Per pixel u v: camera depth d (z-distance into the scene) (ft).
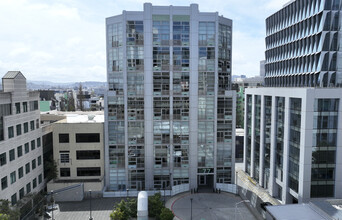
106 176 164.04
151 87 158.92
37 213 134.00
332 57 152.97
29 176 139.44
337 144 129.90
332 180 131.95
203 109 162.81
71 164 161.07
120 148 162.91
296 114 137.90
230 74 170.40
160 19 156.04
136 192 158.81
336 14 151.43
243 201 152.25
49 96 428.97
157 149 163.63
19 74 131.13
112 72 161.99
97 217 131.64
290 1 188.34
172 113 161.58
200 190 168.25
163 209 122.21
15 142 126.11
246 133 209.36
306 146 129.29
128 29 155.74
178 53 158.51
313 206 113.19
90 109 526.98
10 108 123.95
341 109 128.16
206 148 165.89
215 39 158.71
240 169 218.59
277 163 158.81
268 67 225.56
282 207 114.52
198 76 160.45
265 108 174.29
